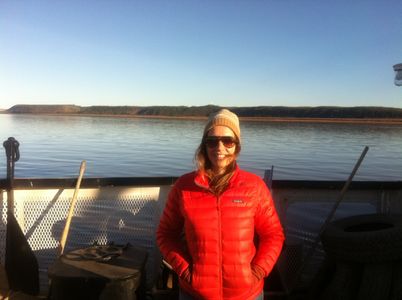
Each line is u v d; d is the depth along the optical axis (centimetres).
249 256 241
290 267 398
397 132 10881
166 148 5638
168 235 266
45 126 12106
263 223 255
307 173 3462
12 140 368
